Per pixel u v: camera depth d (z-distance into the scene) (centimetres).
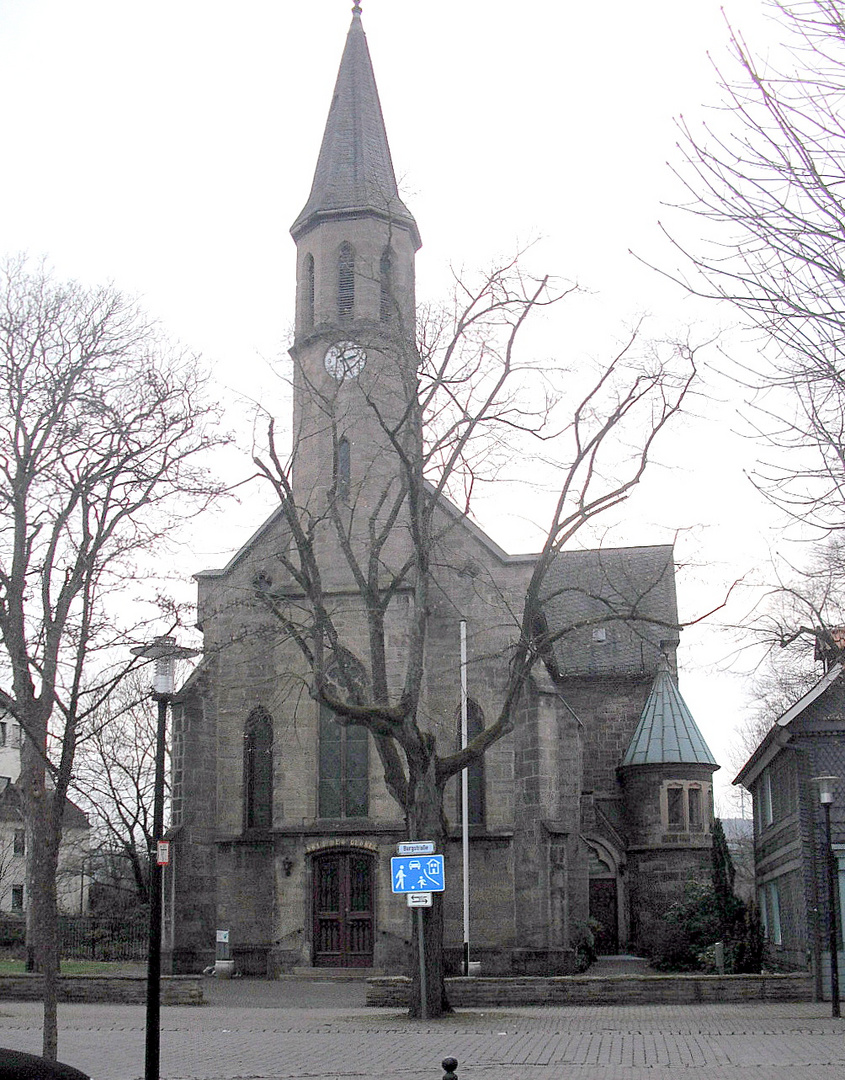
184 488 2994
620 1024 2227
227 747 3688
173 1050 1927
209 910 3591
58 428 2688
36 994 2895
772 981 2716
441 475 2556
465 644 3400
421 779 2420
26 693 2264
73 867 5912
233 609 3728
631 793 4519
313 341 3878
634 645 4956
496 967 3462
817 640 1694
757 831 4056
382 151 4088
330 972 3419
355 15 4338
